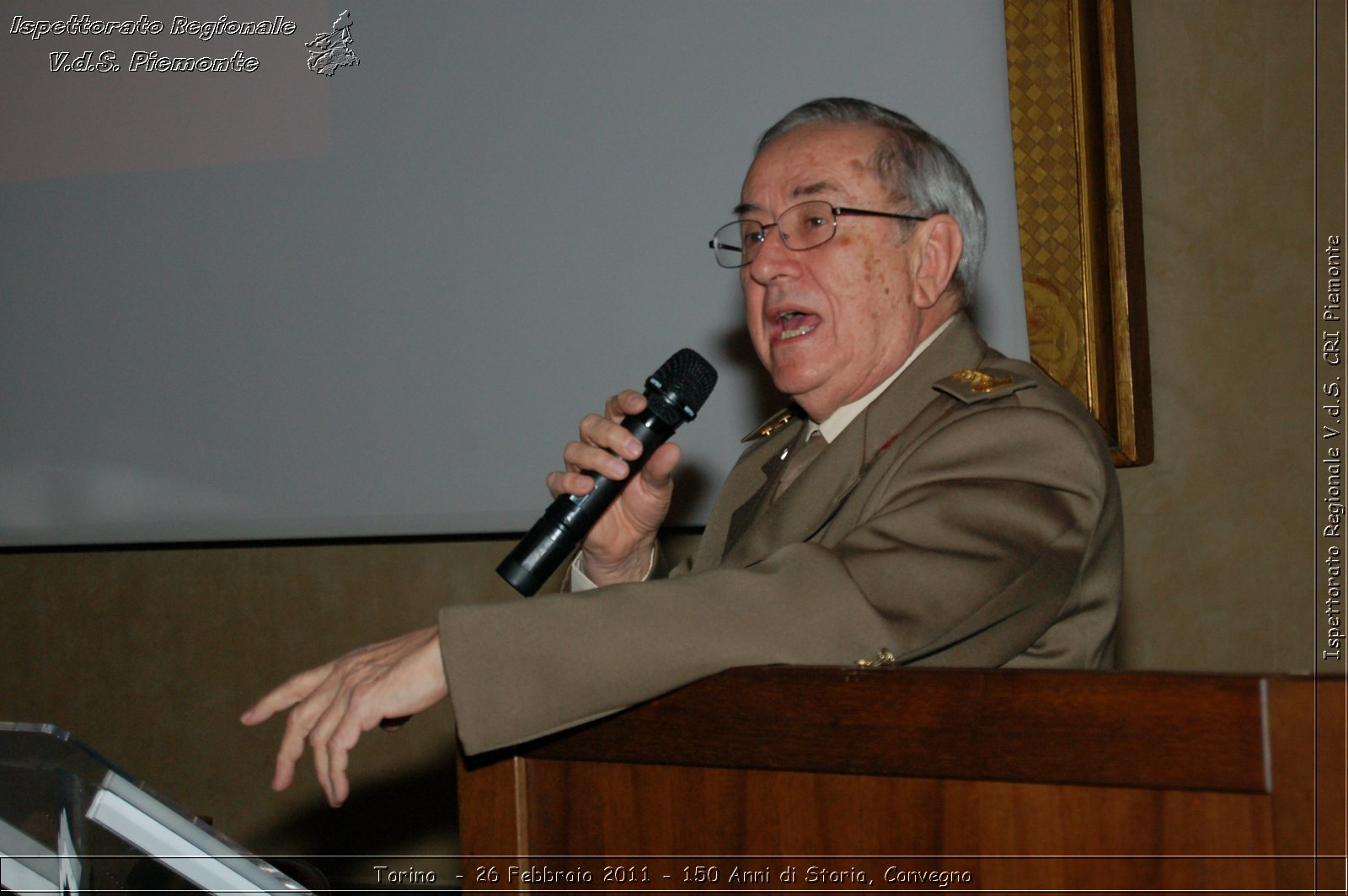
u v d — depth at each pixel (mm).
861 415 1352
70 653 3615
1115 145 2389
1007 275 2443
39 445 3279
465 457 2904
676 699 843
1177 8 2527
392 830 3229
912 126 1478
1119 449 2432
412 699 928
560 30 2809
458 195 2906
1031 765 718
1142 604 2553
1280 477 2463
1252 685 667
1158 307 2543
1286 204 2459
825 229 1413
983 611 1018
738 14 2639
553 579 3092
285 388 3070
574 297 2801
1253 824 664
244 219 3104
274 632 3420
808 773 790
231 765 3441
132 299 3205
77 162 3246
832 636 938
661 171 2719
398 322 2963
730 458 2652
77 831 801
